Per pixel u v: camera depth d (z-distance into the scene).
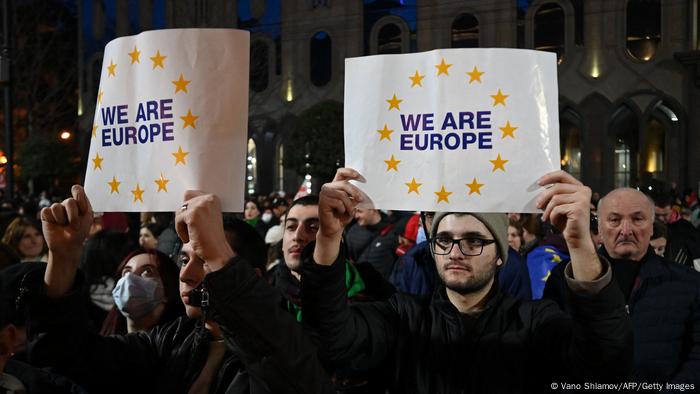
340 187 2.45
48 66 39.50
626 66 29.45
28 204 10.36
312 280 2.30
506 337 2.50
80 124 39.59
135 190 2.31
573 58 30.22
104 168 2.38
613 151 29.92
